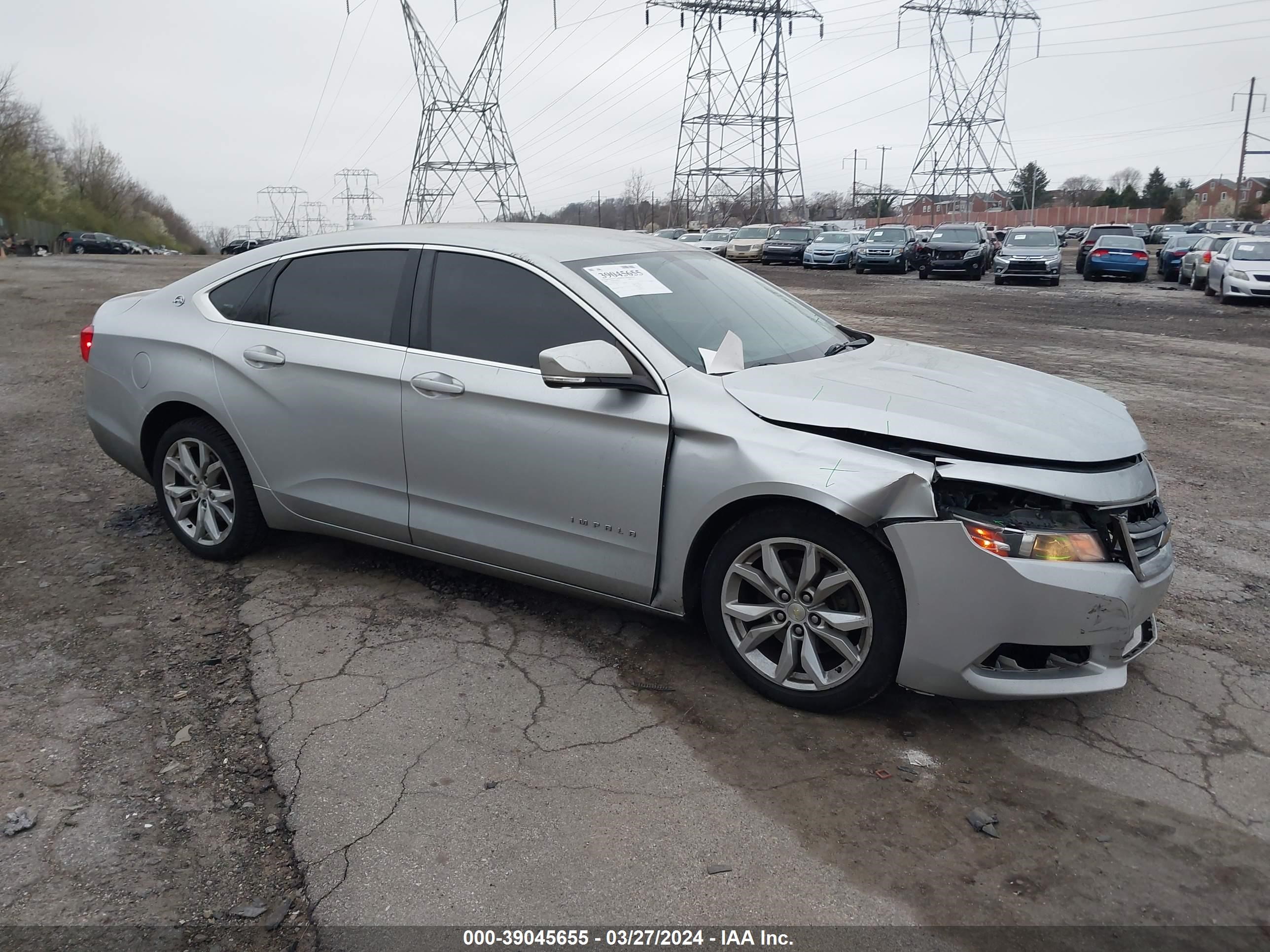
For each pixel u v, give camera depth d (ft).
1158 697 10.78
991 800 8.91
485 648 11.82
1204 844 8.29
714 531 10.64
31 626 12.44
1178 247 87.81
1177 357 37.55
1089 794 9.00
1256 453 22.12
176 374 14.12
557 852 8.15
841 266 110.73
